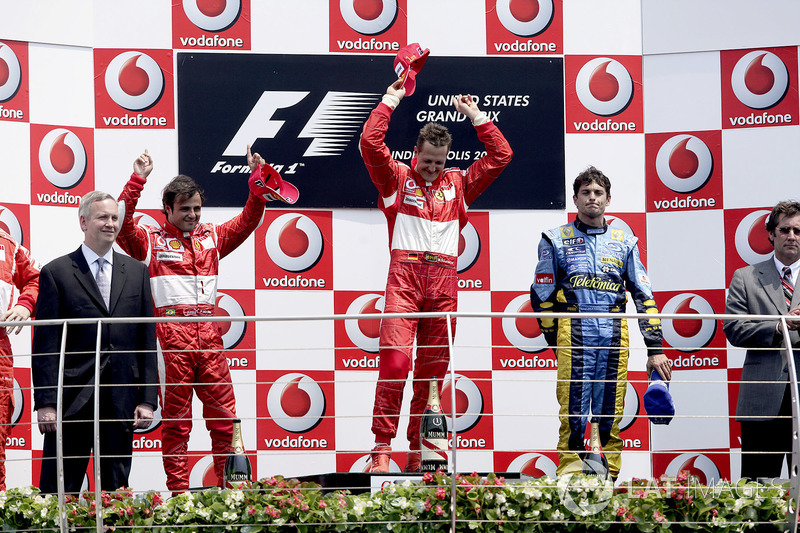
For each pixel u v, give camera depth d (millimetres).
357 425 23172
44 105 22969
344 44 24078
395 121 23969
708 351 23656
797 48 23984
